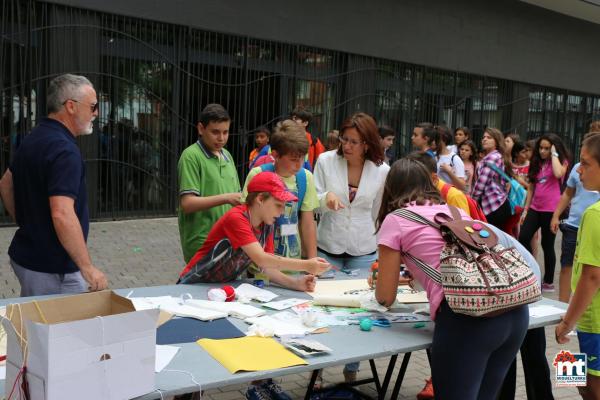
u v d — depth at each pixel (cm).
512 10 1406
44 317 196
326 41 1088
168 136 934
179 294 295
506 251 226
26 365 165
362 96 1156
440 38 1270
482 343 219
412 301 299
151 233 843
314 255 355
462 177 657
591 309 276
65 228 269
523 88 1483
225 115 371
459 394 221
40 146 279
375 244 380
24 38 788
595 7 1438
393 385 389
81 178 292
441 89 1298
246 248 293
